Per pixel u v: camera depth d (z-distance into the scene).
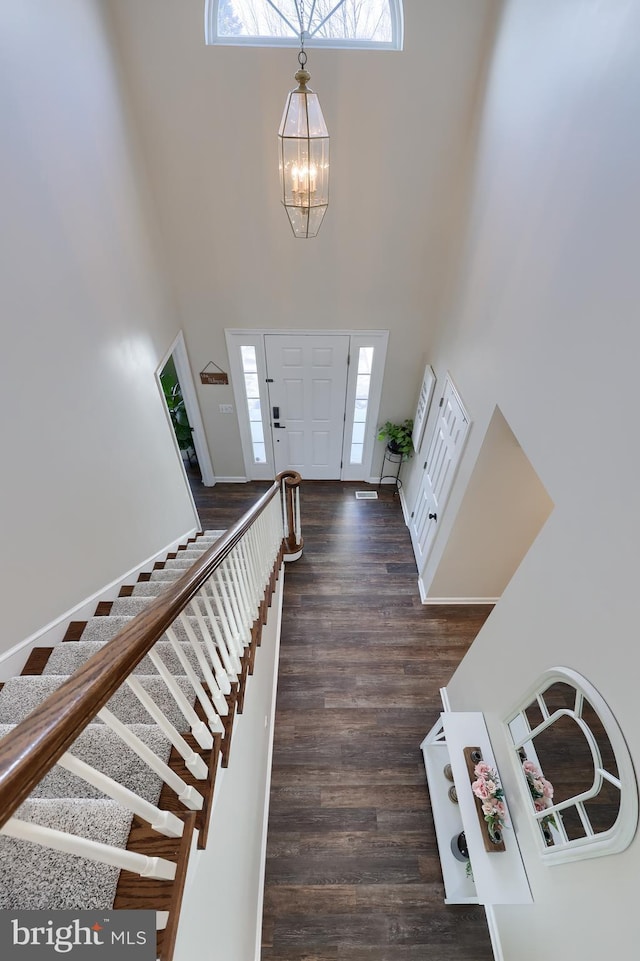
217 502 5.49
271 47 2.97
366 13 2.98
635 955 1.30
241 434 5.27
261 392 4.92
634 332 1.44
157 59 3.00
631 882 1.33
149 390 3.49
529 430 2.18
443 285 4.00
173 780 1.11
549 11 2.06
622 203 1.52
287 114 2.47
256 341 4.51
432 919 2.49
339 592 4.25
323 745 3.16
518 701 2.07
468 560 3.73
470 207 3.25
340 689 3.49
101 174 2.69
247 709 2.10
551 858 1.78
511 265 2.46
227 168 3.44
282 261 3.96
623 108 1.52
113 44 2.84
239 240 3.83
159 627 0.98
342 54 3.01
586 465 1.67
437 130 3.30
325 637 3.86
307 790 2.95
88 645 2.09
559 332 1.92
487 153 2.91
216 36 3.01
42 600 2.13
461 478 3.27
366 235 3.81
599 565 1.53
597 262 1.66
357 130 3.30
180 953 1.09
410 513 4.96
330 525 5.03
